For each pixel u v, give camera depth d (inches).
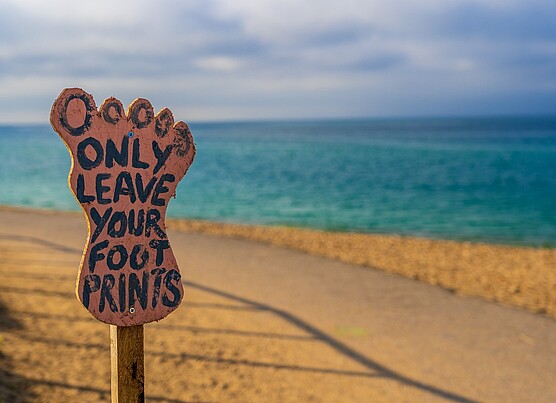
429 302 339.6
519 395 213.5
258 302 322.0
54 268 379.6
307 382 214.8
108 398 191.3
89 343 239.3
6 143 4010.8
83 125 95.7
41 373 203.5
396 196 1112.8
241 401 195.9
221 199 1080.8
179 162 106.4
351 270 422.3
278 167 1932.8
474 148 2997.0
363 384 216.1
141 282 103.0
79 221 624.4
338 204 1005.8
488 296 360.8
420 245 556.7
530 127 6796.3
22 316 266.1
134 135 101.0
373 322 295.7
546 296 362.9
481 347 264.1
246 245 511.2
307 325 284.4
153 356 231.3
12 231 538.3
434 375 228.8
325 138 4522.6
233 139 4485.7
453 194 1141.7
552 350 262.5
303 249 506.3
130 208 101.4
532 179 1451.8
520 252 529.7
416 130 6200.8
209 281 368.5
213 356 235.1
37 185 1337.4
